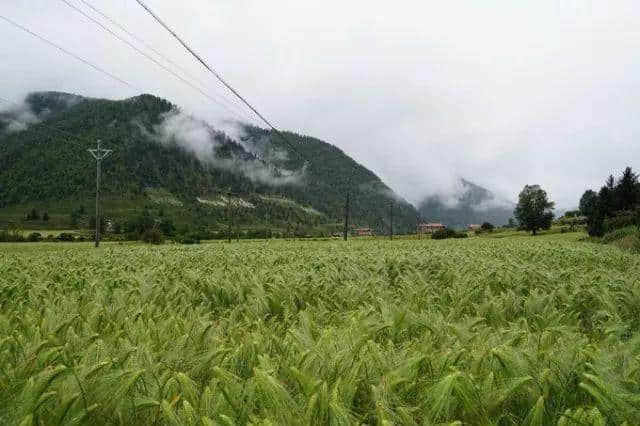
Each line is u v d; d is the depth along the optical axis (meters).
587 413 2.32
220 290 7.68
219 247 29.70
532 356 3.05
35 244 57.00
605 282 7.96
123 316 5.32
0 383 2.73
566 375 2.91
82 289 8.30
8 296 7.38
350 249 24.38
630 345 3.66
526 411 2.68
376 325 4.44
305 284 7.92
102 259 16.77
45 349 3.39
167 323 4.59
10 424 2.30
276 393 2.38
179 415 2.46
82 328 4.61
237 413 2.51
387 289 7.95
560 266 13.18
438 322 4.64
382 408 2.38
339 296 7.06
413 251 19.62
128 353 3.20
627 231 39.31
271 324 5.21
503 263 11.84
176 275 10.13
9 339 3.45
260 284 7.48
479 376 2.93
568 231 108.12
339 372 2.92
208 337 4.14
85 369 2.78
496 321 5.75
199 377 3.34
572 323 5.84
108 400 2.51
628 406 2.42
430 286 7.84
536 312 6.08
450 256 15.42
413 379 2.87
